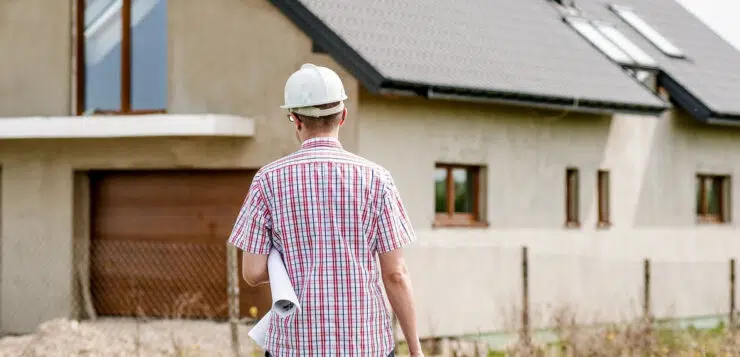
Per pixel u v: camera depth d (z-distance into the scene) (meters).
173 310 14.38
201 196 14.27
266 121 13.57
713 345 12.14
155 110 14.41
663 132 17.59
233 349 11.22
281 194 4.36
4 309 15.19
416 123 13.73
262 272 4.40
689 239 17.98
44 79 14.98
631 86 16.31
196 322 13.91
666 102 16.39
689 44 20.31
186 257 14.36
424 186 13.81
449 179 14.41
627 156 16.94
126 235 14.79
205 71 14.02
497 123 14.84
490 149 14.72
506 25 16.52
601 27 18.55
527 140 15.27
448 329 13.86
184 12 14.18
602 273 16.30
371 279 4.37
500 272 14.65
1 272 15.24
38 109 15.00
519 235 15.07
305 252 4.33
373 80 12.49
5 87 15.18
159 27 14.41
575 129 16.06
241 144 13.71
